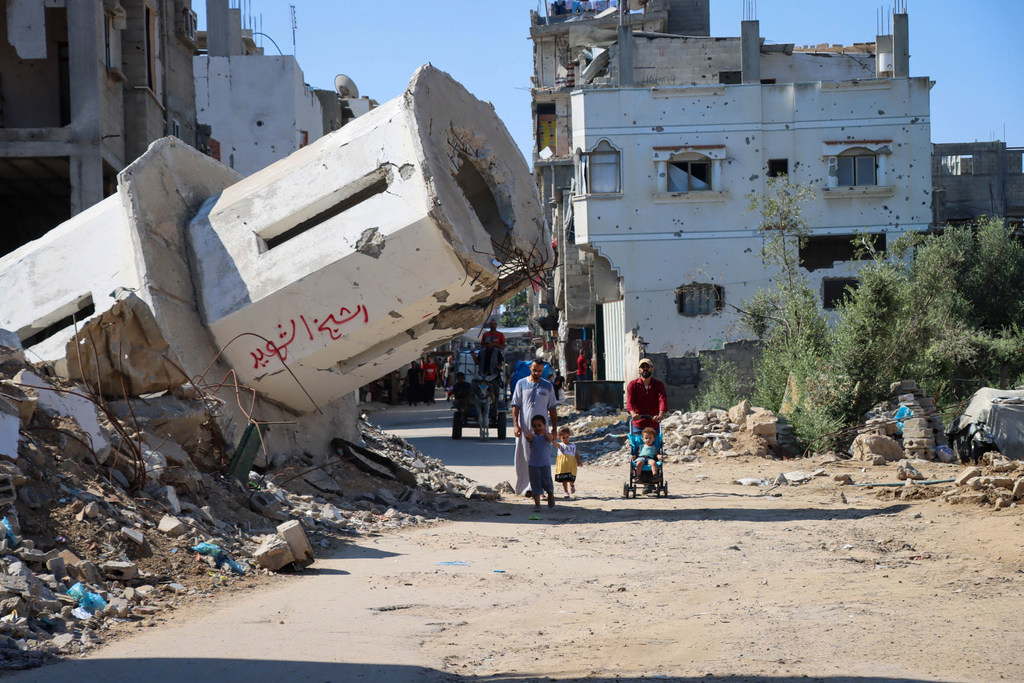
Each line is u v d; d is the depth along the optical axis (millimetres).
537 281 14484
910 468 15352
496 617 6984
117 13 25828
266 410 13234
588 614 7051
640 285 32812
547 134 59719
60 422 9141
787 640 6027
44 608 6246
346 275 12133
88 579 7059
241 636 6242
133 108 27688
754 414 20109
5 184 27766
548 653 5938
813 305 25625
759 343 31078
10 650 5539
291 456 13398
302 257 12336
